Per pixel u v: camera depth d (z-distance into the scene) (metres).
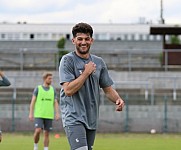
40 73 39.19
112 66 42.22
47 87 19.22
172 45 41.47
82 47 9.72
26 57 43.19
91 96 9.83
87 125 9.71
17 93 34.94
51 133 29.67
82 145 9.52
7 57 44.31
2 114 30.75
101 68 10.02
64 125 9.75
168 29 41.84
